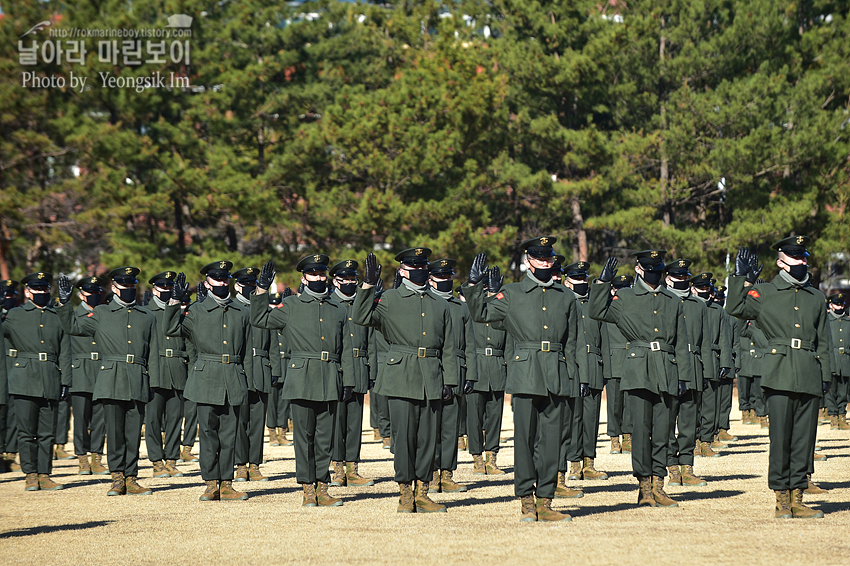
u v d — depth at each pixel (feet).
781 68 271.08
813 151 251.80
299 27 322.34
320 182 289.74
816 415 70.13
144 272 242.58
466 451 128.98
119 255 239.71
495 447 100.78
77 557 59.47
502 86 270.26
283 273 268.82
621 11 296.92
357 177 285.84
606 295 77.56
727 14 283.38
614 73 289.74
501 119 273.33
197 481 98.89
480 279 70.85
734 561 53.78
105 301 114.62
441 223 260.21
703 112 260.01
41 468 94.63
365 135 259.60
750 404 157.79
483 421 100.58
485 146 283.79
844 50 265.13
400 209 252.01
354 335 97.14
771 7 269.03
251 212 259.60
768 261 258.98
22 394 94.17
